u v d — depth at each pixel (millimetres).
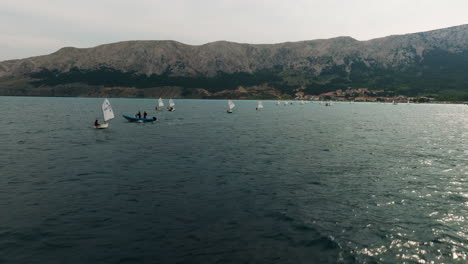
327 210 20484
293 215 19516
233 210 20266
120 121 93562
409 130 78688
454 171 32250
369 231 17312
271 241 15922
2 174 28953
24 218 18484
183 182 26875
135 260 13859
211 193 23828
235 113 158250
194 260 13914
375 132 72688
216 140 55250
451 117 145375
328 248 15289
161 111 158375
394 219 19094
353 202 22141
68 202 21375
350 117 135125
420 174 30875
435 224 18375
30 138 54781
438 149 47531
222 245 15383
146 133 64312
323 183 27203
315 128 81500
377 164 35594
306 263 13859
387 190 25219
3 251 14508
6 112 127750
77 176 28578
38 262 13633
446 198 23219
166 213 19562
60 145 47406
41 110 150250
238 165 34312
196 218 18812
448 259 14445
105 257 14125
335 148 47562
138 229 17125
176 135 61719
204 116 127688
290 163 35781
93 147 45812
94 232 16703
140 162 35344
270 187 25719
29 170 30781
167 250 14805
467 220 19031
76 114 126625
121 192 23797
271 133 68312
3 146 45812
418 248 15445
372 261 14148
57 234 16391
